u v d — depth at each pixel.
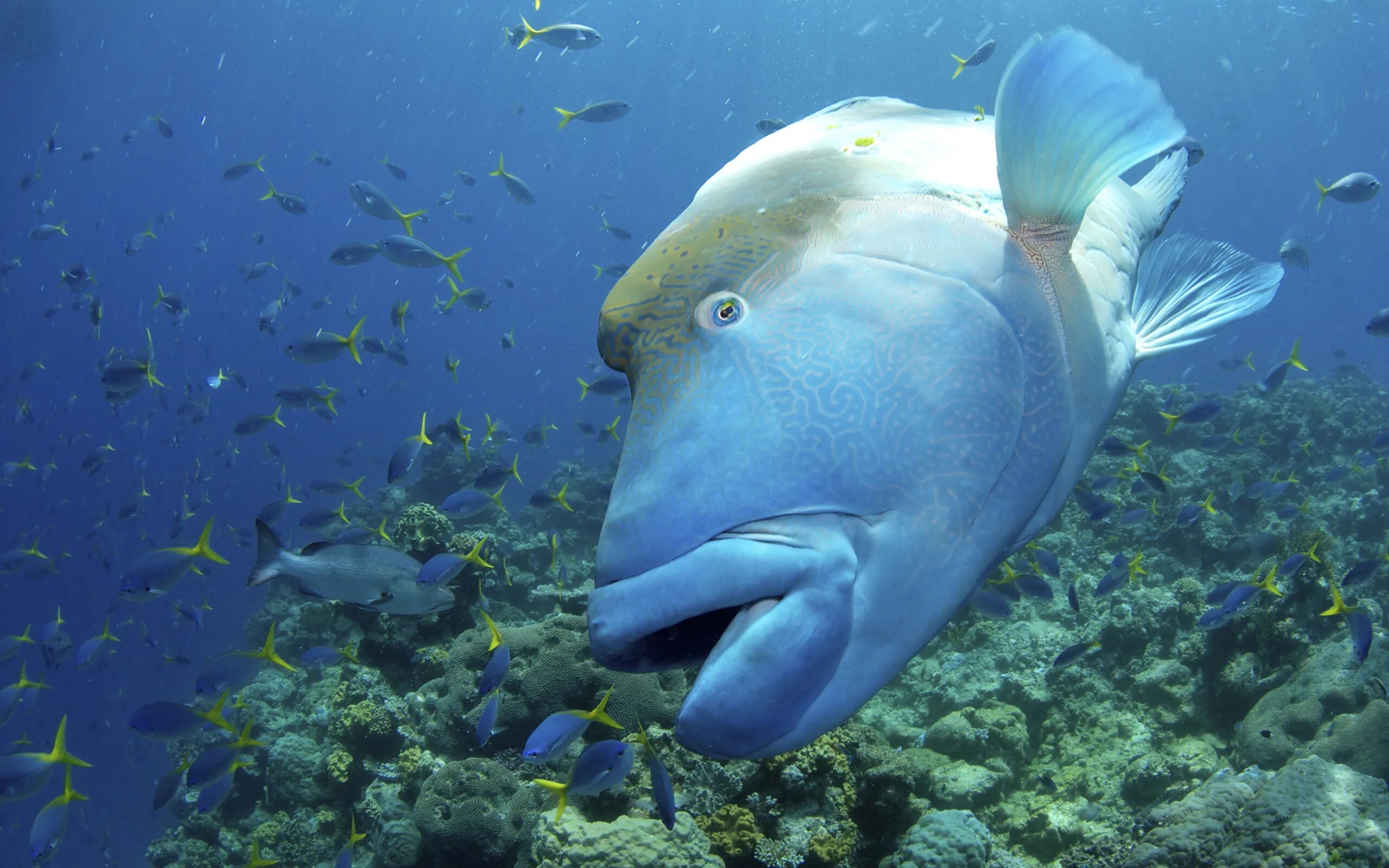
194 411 14.89
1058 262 1.40
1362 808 3.20
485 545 8.14
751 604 1.09
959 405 1.16
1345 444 12.45
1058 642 6.02
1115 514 8.12
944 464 1.14
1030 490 1.24
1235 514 8.80
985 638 6.23
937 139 1.66
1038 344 1.30
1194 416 7.03
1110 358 1.53
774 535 1.07
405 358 10.45
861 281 1.21
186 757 9.04
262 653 5.80
